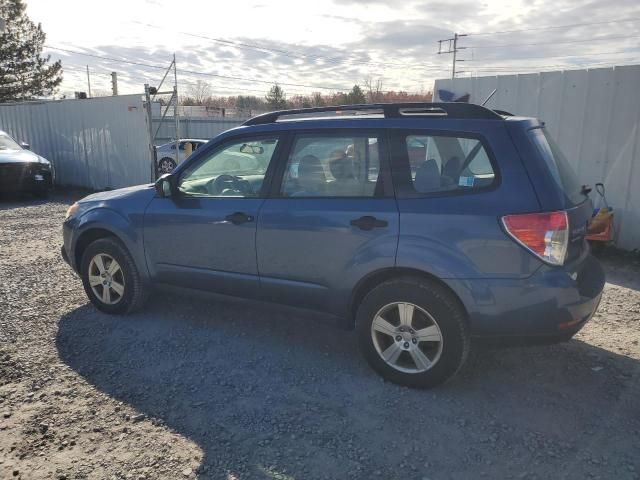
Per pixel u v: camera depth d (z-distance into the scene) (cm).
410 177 342
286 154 386
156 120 1431
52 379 362
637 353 401
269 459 279
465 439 295
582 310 315
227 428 307
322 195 368
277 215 377
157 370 376
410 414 320
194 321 464
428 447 288
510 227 307
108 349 409
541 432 301
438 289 327
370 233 342
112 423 311
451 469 271
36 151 1672
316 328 451
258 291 398
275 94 7525
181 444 292
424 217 328
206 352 405
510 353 401
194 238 418
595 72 711
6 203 1247
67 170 1593
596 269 360
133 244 449
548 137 367
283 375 369
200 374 371
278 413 322
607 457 278
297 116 404
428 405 329
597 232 691
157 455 282
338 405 330
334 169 366
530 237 304
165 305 500
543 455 280
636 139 686
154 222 437
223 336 434
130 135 1380
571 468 270
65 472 268
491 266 312
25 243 792
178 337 431
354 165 359
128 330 445
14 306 501
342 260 354
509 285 310
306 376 368
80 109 1490
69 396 340
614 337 431
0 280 589
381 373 356
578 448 286
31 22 3656
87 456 281
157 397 340
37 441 293
